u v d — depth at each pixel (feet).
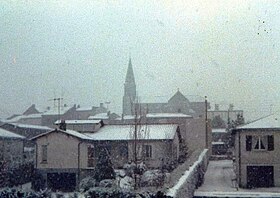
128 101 378.73
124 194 59.77
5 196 63.67
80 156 144.87
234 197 110.63
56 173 144.97
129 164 145.79
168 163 151.12
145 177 113.39
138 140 144.15
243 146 135.23
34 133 228.02
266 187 131.34
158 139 158.71
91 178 129.29
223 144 257.96
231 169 181.16
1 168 140.15
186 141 206.90
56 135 146.51
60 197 63.98
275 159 133.18
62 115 326.44
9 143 164.76
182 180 78.13
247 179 132.87
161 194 57.57
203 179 142.92
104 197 60.29
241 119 239.50
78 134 152.25
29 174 147.64
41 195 63.62
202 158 142.61
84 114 349.00
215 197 110.63
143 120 201.16
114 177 127.75
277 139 134.00
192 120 210.79
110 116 322.75
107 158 130.41
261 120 140.77
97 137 163.32
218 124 306.96
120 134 165.89
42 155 146.20
